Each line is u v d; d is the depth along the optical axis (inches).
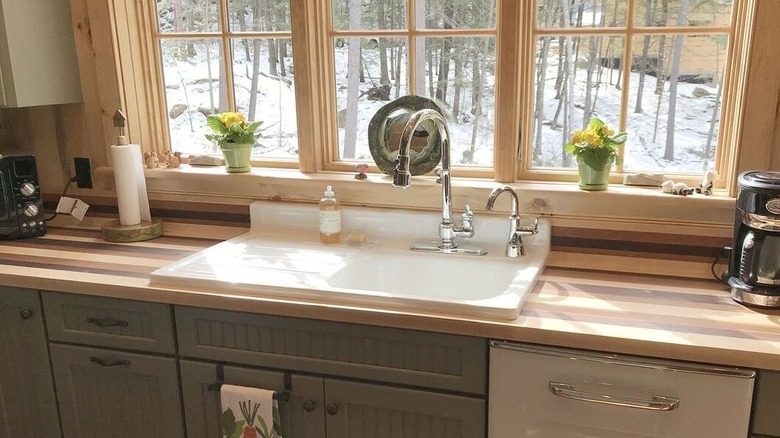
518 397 63.4
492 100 85.0
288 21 91.1
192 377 75.0
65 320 79.3
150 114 100.8
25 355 82.7
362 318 65.9
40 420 84.7
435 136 85.6
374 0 87.0
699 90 77.3
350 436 70.7
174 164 99.1
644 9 77.0
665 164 80.7
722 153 77.1
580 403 61.6
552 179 83.7
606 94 80.5
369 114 91.3
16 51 88.2
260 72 94.6
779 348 55.6
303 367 70.3
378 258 81.9
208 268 77.5
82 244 91.0
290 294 69.6
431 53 86.0
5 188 91.1
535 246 80.7
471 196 83.0
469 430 66.0
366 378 68.3
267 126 96.5
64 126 100.7
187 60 98.1
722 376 56.7
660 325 60.7
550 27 80.7
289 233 91.2
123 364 77.7
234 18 94.0
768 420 56.9
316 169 92.8
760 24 68.6
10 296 81.0
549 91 82.6
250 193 93.4
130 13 96.5
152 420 79.0
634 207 76.6
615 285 71.3
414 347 65.7
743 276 65.1
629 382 59.7
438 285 80.5
